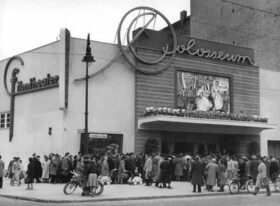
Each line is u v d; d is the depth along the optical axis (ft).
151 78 101.76
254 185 85.30
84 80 93.30
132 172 82.84
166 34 106.22
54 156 83.20
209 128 108.78
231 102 114.52
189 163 88.79
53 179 82.33
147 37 103.40
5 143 109.19
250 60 120.16
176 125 103.45
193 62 108.99
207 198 63.77
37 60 101.96
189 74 108.06
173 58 104.78
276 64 136.77
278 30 137.39
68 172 81.46
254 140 118.42
